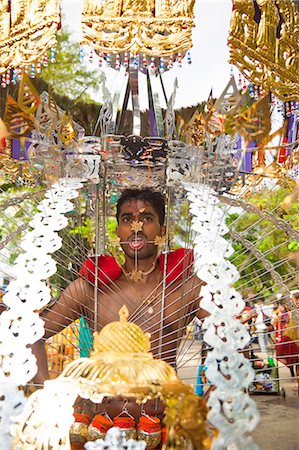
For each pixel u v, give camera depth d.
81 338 3.34
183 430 1.90
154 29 2.86
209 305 2.30
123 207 3.24
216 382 2.11
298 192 3.23
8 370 2.27
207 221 2.68
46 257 2.53
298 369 6.46
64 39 6.34
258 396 7.07
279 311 4.16
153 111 3.26
